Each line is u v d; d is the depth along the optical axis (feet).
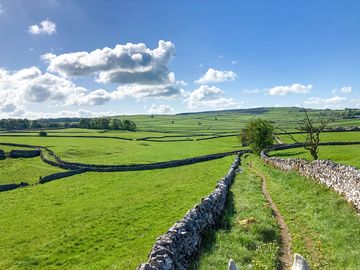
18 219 128.06
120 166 262.06
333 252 53.42
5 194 188.24
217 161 265.75
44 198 167.53
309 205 83.71
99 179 217.77
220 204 82.89
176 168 250.37
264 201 92.73
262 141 293.84
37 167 284.82
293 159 143.95
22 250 91.71
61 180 223.51
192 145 434.71
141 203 126.72
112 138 526.16
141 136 575.38
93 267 70.49
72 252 85.25
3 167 289.12
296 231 66.28
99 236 93.81
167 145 443.32
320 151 248.93
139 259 65.41
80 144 425.69
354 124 611.88
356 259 48.26
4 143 413.80
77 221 114.73
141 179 206.90
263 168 187.32
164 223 97.04
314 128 202.28
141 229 94.53
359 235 57.31
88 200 151.94
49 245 91.71
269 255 53.16
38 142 433.48
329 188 92.99
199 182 162.20
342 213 71.41
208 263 49.60
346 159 196.65
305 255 53.47
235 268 34.99
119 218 109.81
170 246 47.39
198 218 63.31
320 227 66.18
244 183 128.26
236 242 58.70
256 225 65.92
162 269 41.63
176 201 122.93
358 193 72.59
